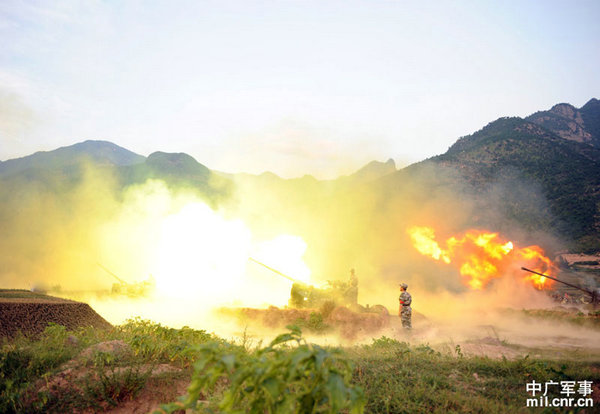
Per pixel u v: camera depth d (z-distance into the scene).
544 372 7.11
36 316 8.62
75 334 8.18
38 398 4.70
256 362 2.74
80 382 5.11
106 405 4.78
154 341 6.76
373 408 5.11
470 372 7.11
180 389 5.28
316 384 2.59
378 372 6.50
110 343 6.48
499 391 6.12
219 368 2.72
